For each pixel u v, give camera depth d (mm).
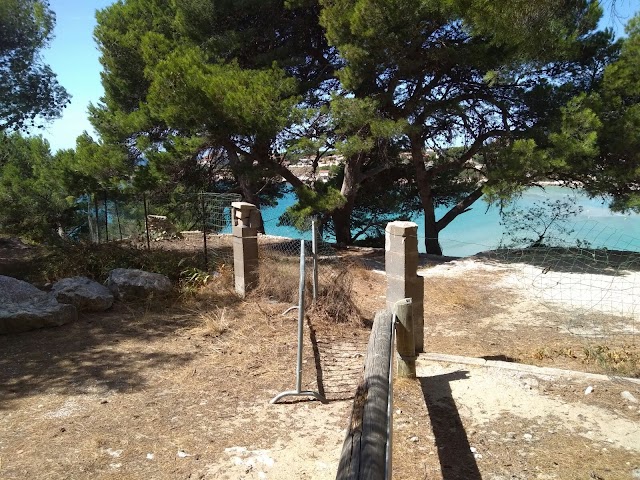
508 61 9578
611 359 5262
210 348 5453
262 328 6047
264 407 4121
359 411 2383
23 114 12969
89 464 3301
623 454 3346
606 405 4023
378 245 17062
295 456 3389
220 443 3564
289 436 3658
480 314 7453
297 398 4281
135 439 3625
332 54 13203
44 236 13164
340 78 10727
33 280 8414
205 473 3199
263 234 14852
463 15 8977
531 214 13945
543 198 14219
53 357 5219
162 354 5277
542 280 9344
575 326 6812
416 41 10312
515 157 10297
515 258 11398
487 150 12414
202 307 6906
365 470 1853
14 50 12281
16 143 14969
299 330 4191
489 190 10539
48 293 6699
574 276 9617
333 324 6312
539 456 3342
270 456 3391
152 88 9797
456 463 3281
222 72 10523
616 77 10555
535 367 4766
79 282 6949
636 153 10297
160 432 3725
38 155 13820
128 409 4098
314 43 13328
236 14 12031
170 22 12500
